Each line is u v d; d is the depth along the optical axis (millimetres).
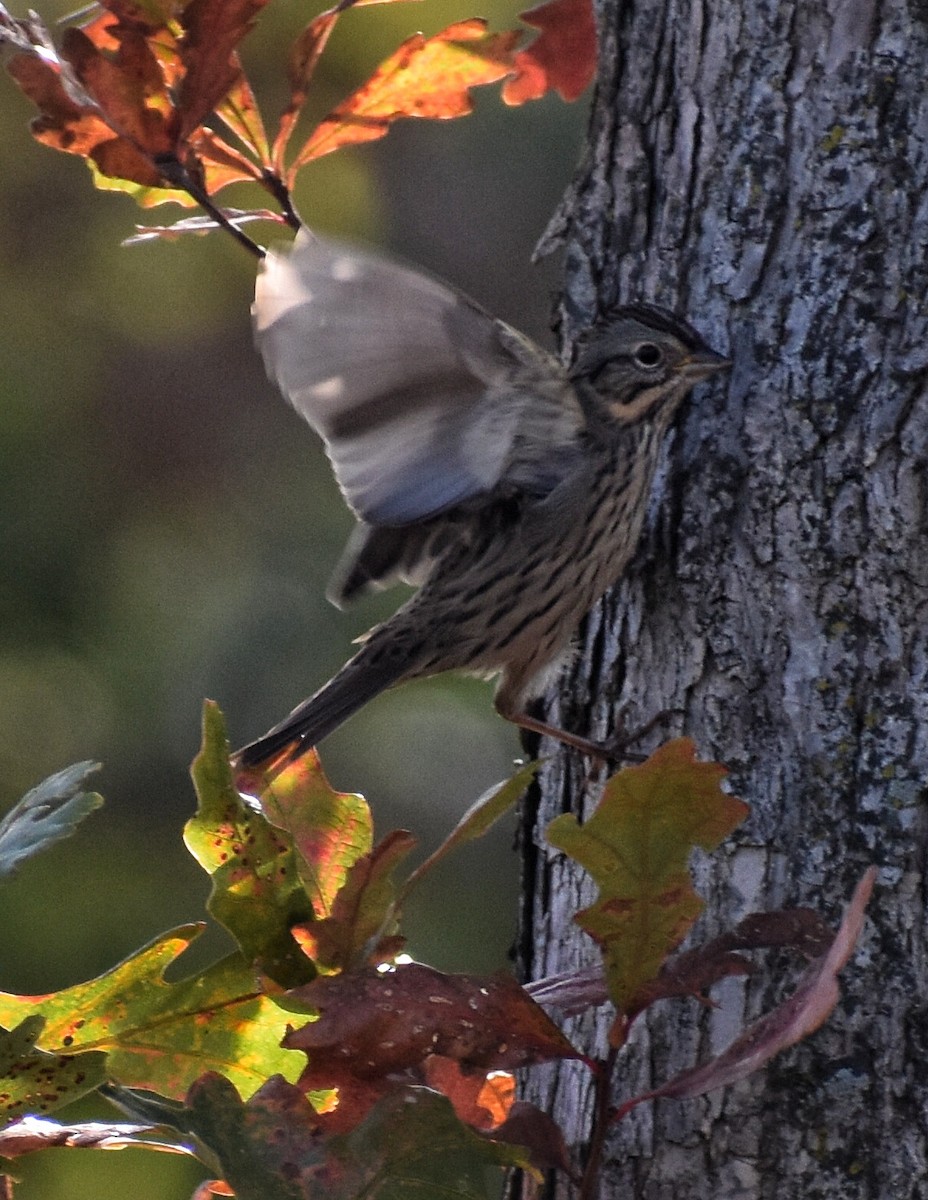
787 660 7895
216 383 18469
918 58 7988
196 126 8164
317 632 18047
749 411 8094
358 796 7062
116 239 17203
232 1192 5980
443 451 8758
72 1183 12969
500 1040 6289
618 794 6184
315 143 8969
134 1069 6652
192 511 18422
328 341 7926
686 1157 7691
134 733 16812
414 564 10492
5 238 17188
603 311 8875
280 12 16344
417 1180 6023
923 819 7684
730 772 7934
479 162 22609
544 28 9547
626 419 8938
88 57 7965
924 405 7805
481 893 17859
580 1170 7957
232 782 6375
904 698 7734
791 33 8211
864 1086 7539
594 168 8992
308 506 18594
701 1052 7715
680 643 8242
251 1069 6699
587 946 8508
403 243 22500
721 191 8344
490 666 10312
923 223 7906
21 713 16516
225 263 17297
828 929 6539
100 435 17891
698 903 6273
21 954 15086
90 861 15875
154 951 6543
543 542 9688
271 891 6492
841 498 7867
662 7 8688
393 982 6258
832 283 7992
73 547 17125
